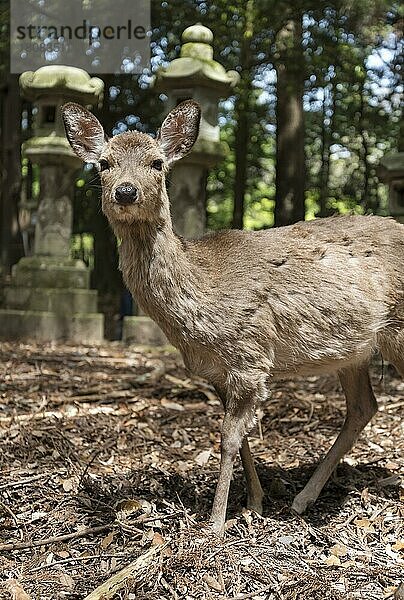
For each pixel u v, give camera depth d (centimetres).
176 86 1030
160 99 1730
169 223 401
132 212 383
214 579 350
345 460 523
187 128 427
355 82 1462
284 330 407
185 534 384
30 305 1131
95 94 1139
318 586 345
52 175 1141
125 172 389
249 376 399
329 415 633
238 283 398
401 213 920
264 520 421
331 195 1914
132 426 600
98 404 672
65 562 373
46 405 658
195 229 1038
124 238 402
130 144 400
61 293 1122
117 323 1408
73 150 434
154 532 397
